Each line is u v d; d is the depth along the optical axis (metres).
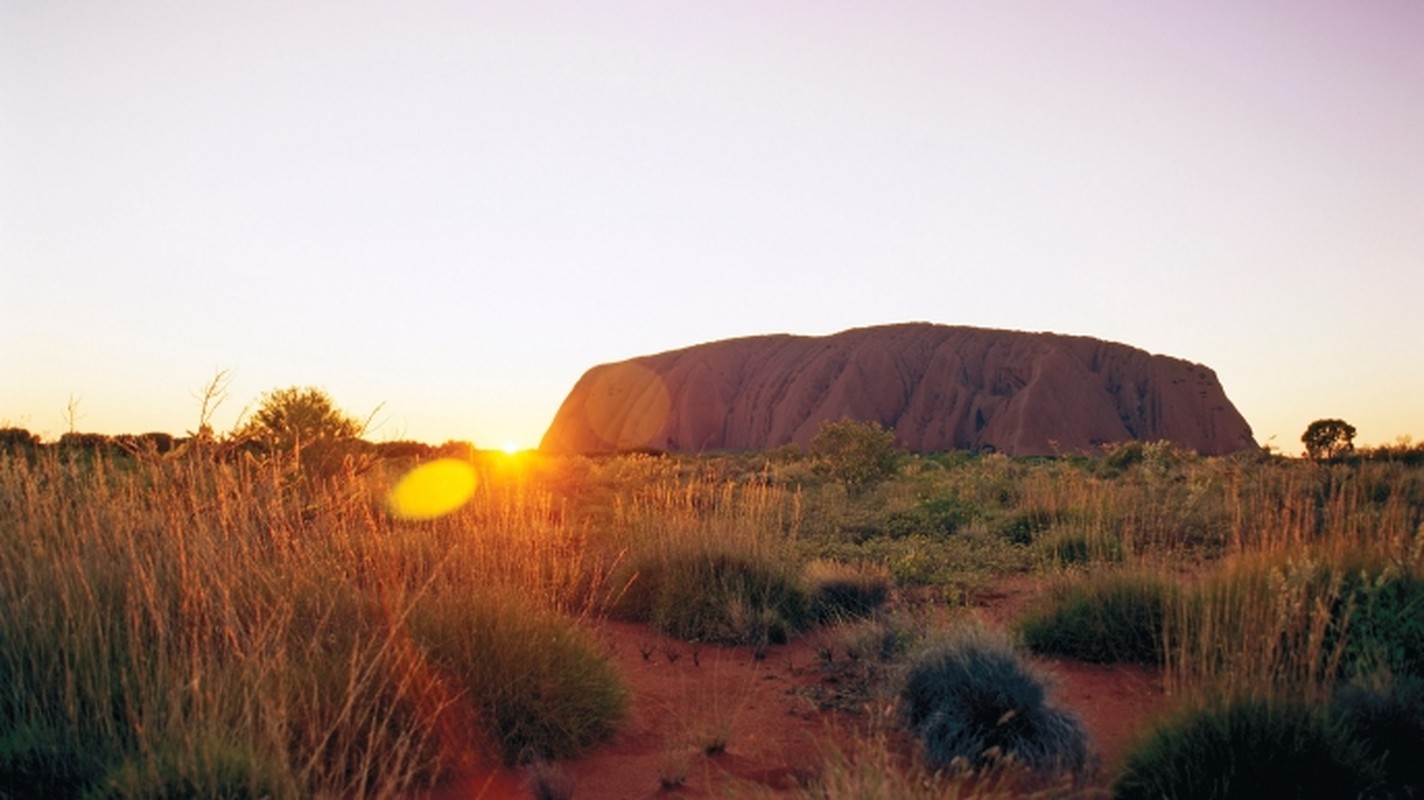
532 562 7.87
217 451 7.66
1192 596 7.16
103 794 3.90
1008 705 5.24
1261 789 4.40
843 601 9.06
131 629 5.04
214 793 3.80
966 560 11.77
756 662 7.51
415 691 5.07
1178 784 4.50
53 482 6.73
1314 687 4.96
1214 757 4.55
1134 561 8.62
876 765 4.19
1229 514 12.49
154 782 3.86
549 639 5.84
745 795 4.68
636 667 7.30
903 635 7.10
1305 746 4.52
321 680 4.98
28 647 5.01
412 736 4.83
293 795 3.87
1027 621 7.77
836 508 16.36
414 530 9.07
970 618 7.13
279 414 11.19
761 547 9.36
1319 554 7.11
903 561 11.02
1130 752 4.89
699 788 4.82
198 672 4.38
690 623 8.31
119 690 4.81
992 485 20.52
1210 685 5.07
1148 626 7.21
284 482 8.24
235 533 6.34
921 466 30.81
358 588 6.39
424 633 5.66
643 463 24.48
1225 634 5.84
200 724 4.32
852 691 6.56
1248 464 21.89
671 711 6.17
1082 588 7.81
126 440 7.96
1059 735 5.12
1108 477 23.22
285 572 6.08
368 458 10.84
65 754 4.29
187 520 6.34
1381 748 4.88
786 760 5.26
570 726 5.30
